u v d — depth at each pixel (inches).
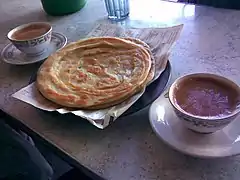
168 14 42.6
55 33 40.1
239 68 30.6
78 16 46.2
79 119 26.5
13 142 41.2
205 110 21.8
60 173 44.3
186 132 23.0
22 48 35.0
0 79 34.6
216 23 39.0
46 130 26.5
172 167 22.0
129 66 30.8
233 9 43.2
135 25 41.1
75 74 30.5
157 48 32.8
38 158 42.4
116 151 23.8
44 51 36.8
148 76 28.6
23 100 28.2
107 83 28.8
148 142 24.2
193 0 49.9
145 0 47.1
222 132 22.7
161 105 25.5
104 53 33.1
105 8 47.0
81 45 34.4
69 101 26.7
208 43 35.4
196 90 23.3
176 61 33.2
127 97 26.8
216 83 23.6
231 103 22.0
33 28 37.8
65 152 24.3
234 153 21.0
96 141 24.9
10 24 47.3
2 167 39.5
